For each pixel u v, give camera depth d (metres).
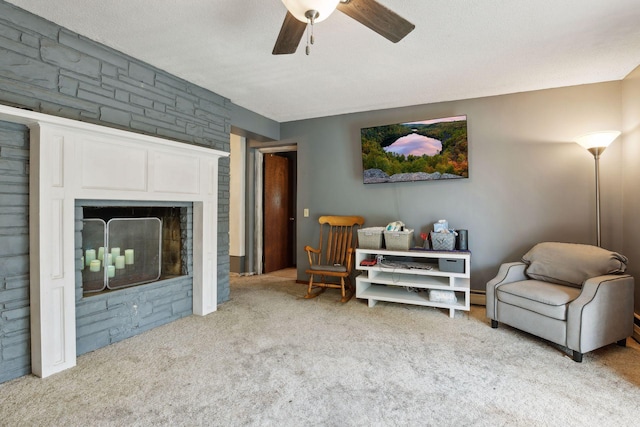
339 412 1.67
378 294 3.45
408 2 1.91
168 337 2.61
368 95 3.54
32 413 1.64
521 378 2.01
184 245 3.14
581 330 2.18
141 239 2.93
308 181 4.49
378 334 2.70
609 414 1.66
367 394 1.83
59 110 2.18
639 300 2.76
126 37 2.33
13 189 1.95
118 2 1.92
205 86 3.29
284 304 3.54
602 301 2.25
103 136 2.28
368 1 1.44
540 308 2.43
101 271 2.58
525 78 3.06
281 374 2.04
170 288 2.98
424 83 3.19
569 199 3.26
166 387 1.89
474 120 3.60
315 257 4.44
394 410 1.68
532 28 2.19
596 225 3.06
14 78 1.97
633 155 2.87
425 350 2.40
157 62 2.74
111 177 2.34
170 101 2.97
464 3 1.92
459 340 2.59
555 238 3.32
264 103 3.83
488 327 2.87
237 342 2.53
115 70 2.52
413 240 3.86
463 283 3.25
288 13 1.56
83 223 2.49
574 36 2.30
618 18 2.07
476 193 3.61
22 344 2.00
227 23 2.15
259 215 5.19
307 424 1.57
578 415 1.65
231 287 4.31
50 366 2.02
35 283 1.99
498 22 2.12
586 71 2.90
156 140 2.58
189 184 2.98
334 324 2.93
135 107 2.67
